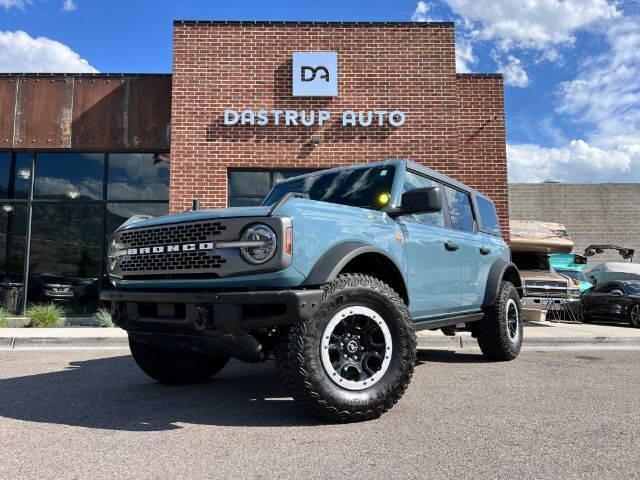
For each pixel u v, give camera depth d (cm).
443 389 462
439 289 475
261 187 1127
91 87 1174
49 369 587
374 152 1113
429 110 1125
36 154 1202
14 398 430
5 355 719
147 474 258
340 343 341
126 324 387
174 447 299
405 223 441
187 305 338
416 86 1128
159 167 1205
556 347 843
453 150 1117
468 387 472
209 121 1107
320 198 480
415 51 1135
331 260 339
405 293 403
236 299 318
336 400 328
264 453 287
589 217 2419
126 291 382
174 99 1109
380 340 356
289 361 321
